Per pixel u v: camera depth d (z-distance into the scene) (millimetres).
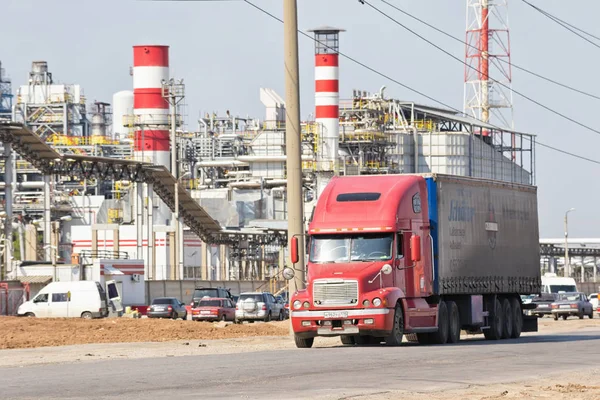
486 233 111312
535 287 124312
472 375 62344
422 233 98562
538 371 65625
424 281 98125
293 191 115875
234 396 50281
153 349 95062
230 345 101500
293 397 49750
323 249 94625
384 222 93750
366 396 50469
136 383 57594
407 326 95250
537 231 125875
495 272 112938
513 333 119188
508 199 117750
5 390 54469
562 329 146125
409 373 63406
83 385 56812
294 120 116750
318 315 93062
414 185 98375
